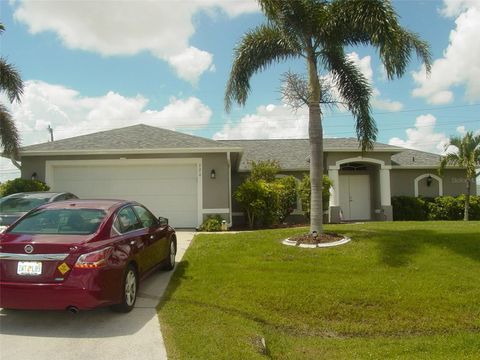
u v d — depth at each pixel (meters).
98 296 5.17
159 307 6.23
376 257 8.60
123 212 6.63
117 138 17.08
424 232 10.62
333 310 6.55
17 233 5.74
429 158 22.69
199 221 15.68
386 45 8.95
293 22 9.94
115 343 4.92
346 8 9.61
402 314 6.48
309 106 10.29
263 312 6.43
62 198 10.43
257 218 16.86
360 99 11.63
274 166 18.92
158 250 7.60
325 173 19.84
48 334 5.18
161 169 16.06
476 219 20.42
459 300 6.78
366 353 5.41
